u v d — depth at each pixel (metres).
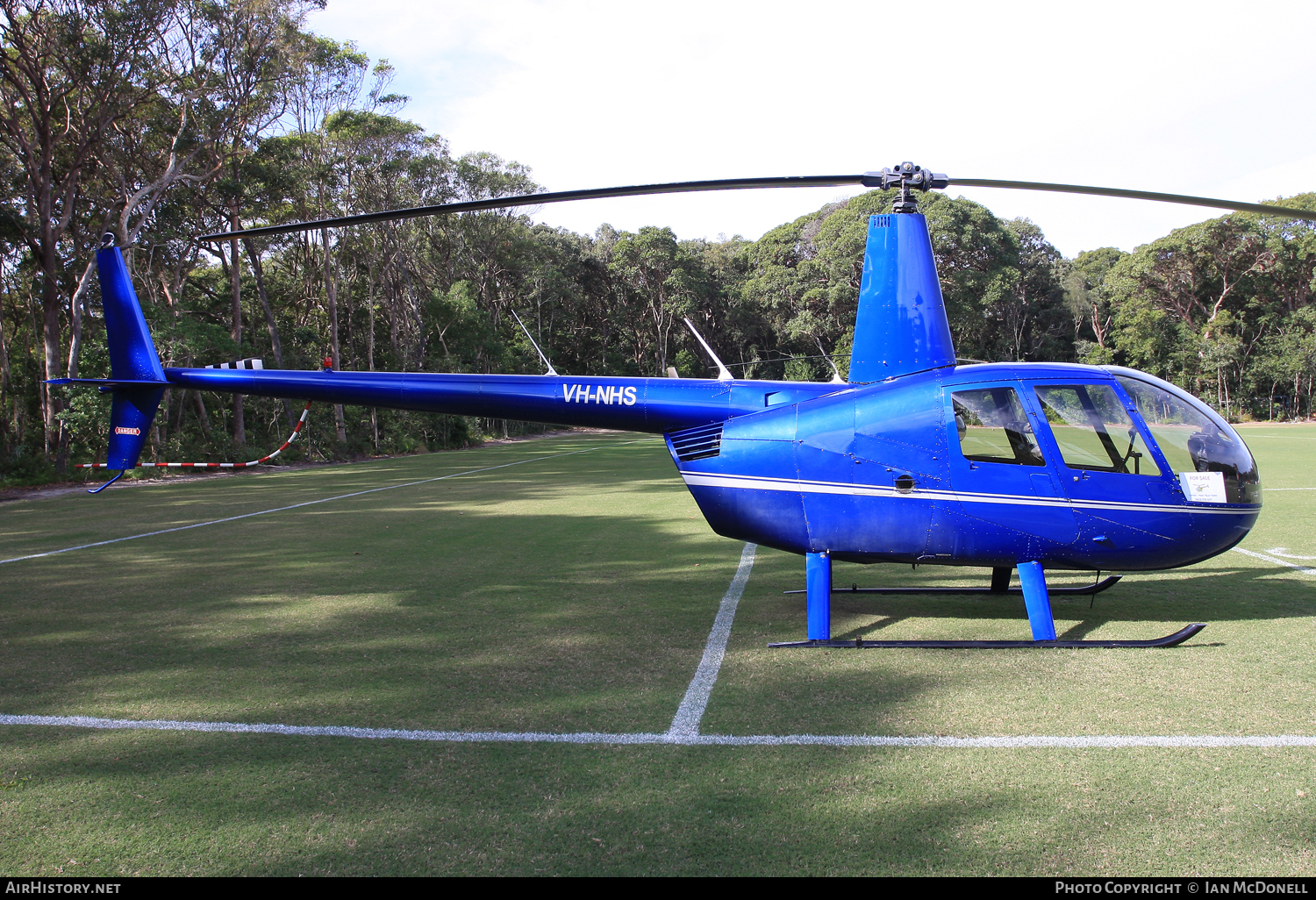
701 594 7.03
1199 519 5.16
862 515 5.50
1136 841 2.86
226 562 8.76
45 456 21.83
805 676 4.73
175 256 30.02
